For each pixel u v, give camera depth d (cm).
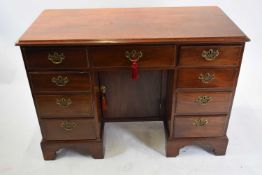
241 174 135
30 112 186
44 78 119
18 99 199
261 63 204
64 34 114
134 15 139
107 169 140
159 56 114
